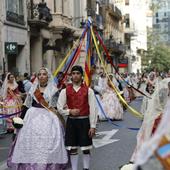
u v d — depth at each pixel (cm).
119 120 1786
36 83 746
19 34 2920
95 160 948
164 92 587
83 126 752
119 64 6375
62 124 749
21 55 3031
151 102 582
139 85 3036
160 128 244
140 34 10025
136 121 1739
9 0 2775
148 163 231
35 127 703
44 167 689
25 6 3050
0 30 2592
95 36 1177
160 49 9400
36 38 3356
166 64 9312
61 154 708
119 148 1096
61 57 3925
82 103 750
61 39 3869
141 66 9512
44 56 3594
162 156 229
